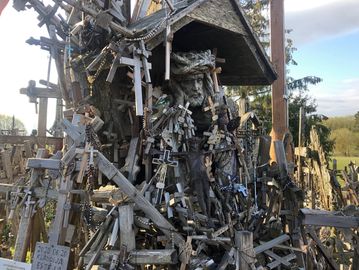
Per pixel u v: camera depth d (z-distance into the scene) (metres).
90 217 1.64
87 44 2.15
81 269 1.87
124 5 2.31
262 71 2.83
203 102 2.36
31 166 1.73
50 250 1.53
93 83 2.18
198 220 1.85
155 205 1.88
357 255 1.99
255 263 1.85
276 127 3.03
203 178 1.98
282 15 3.06
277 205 2.18
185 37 2.72
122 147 2.26
